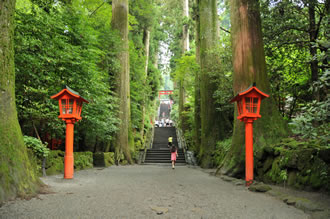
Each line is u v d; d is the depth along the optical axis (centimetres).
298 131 400
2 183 364
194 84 1923
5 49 415
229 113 1513
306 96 1069
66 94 666
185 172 1033
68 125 690
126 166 1376
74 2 1291
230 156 807
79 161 999
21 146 432
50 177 686
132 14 2259
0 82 407
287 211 374
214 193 517
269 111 776
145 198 446
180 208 381
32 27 701
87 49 1030
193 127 2167
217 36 1489
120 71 1580
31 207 347
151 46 3106
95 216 323
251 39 827
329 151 428
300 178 504
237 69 847
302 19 922
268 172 638
